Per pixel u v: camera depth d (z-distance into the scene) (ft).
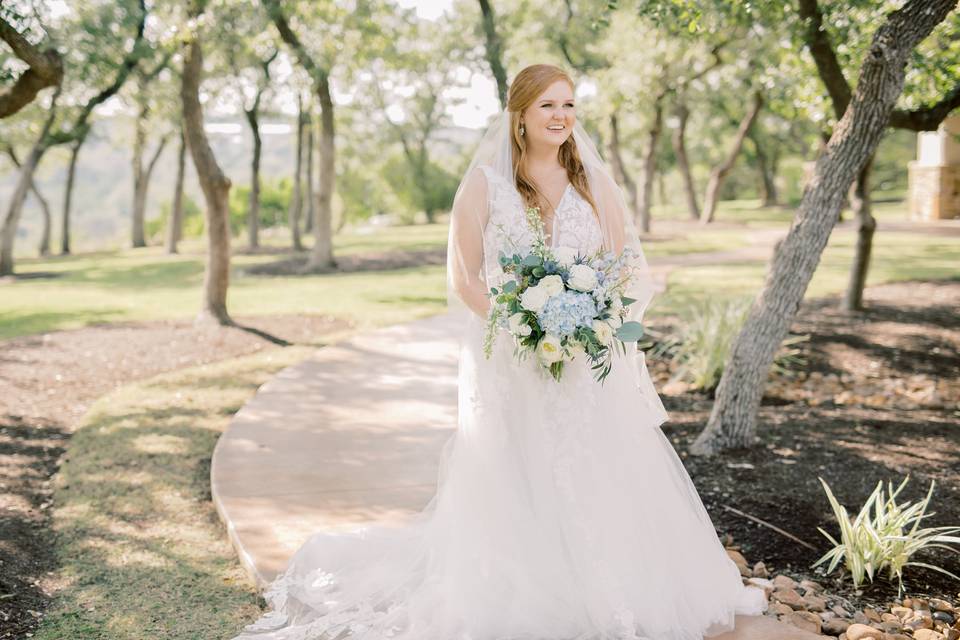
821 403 22.43
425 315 38.29
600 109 74.33
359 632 10.18
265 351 30.66
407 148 148.87
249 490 15.66
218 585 12.44
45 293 52.75
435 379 25.22
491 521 10.17
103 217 395.75
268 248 85.20
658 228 92.27
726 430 17.80
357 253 71.05
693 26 20.67
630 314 11.31
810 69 27.73
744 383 17.60
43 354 30.99
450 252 10.37
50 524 15.05
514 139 10.21
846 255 55.57
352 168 160.66
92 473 17.54
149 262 76.33
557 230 10.08
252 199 86.58
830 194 16.57
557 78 9.90
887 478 15.96
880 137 16.25
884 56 15.24
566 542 9.98
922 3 14.96
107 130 104.37
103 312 42.22
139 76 57.77
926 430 19.12
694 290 41.91
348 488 15.76
